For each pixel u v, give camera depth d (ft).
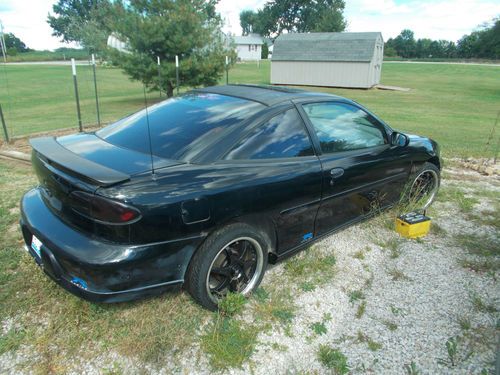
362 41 88.53
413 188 13.74
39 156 8.33
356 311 8.85
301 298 9.20
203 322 8.20
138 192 6.91
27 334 7.66
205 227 7.65
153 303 8.60
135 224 6.83
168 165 7.73
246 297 8.97
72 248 7.00
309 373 7.14
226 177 7.94
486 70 149.69
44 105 55.21
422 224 12.36
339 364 7.30
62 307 8.37
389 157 11.95
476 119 44.78
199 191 7.47
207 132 8.61
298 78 95.86
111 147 8.65
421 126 38.63
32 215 8.24
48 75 103.24
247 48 255.70
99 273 6.82
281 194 8.84
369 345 7.85
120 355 7.31
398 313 8.83
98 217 6.83
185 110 9.78
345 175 10.44
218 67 54.44
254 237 8.59
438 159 14.37
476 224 13.55
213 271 8.34
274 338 7.93
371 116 11.92
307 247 10.69
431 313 8.87
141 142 8.75
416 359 7.57
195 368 7.13
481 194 16.48
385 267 10.71
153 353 7.34
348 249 11.57
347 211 11.18
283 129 9.37
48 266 7.58
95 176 6.78
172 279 7.57
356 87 88.69
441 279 10.22
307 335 8.07
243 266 8.82
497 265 10.91
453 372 7.30
